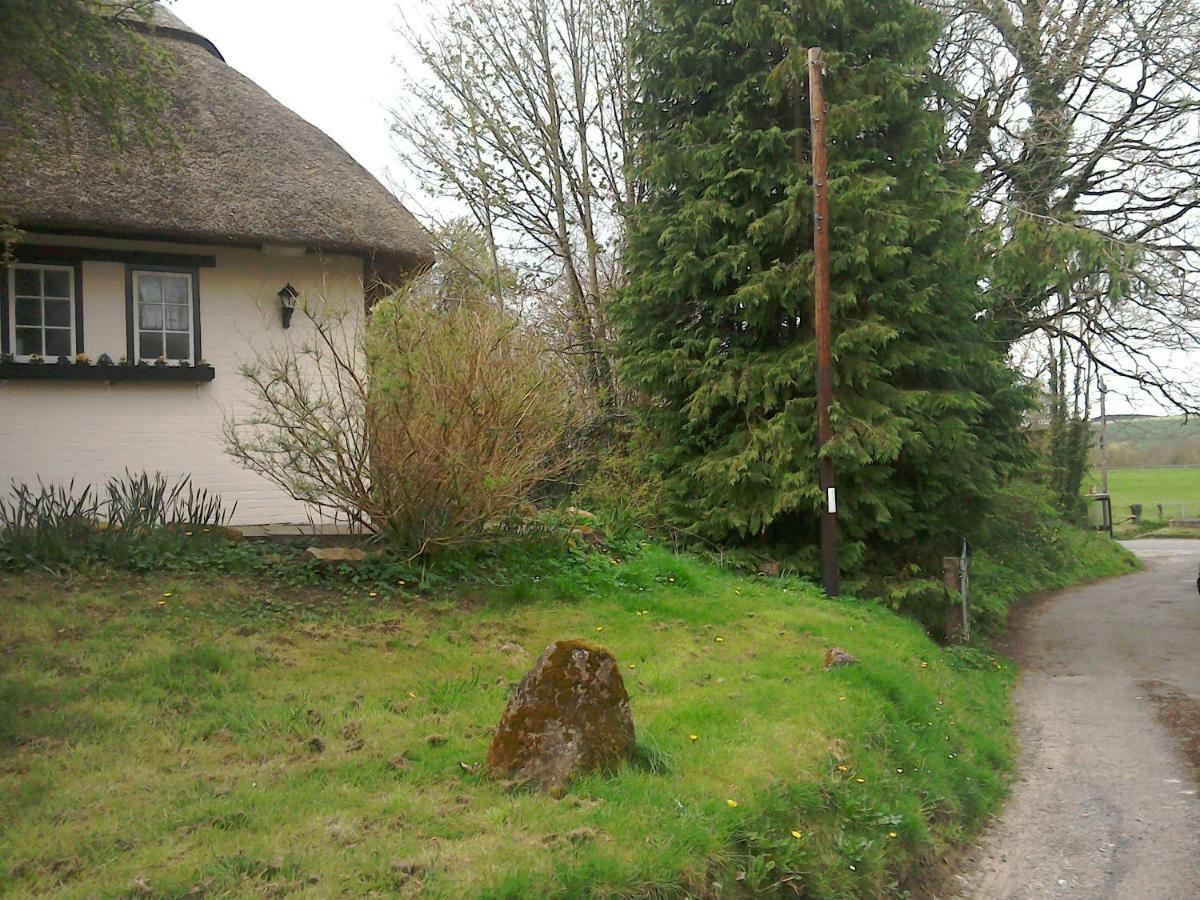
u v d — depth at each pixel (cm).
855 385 1427
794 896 535
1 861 430
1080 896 632
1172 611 1962
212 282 1315
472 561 1068
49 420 1230
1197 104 1853
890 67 1450
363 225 1338
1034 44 1947
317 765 561
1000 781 866
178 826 475
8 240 1062
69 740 575
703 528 1497
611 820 509
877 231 1393
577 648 586
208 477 1302
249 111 1467
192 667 704
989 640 1575
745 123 1488
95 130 1259
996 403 1566
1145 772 883
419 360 961
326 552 1007
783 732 702
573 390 1491
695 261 1480
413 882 428
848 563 1442
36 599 827
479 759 586
